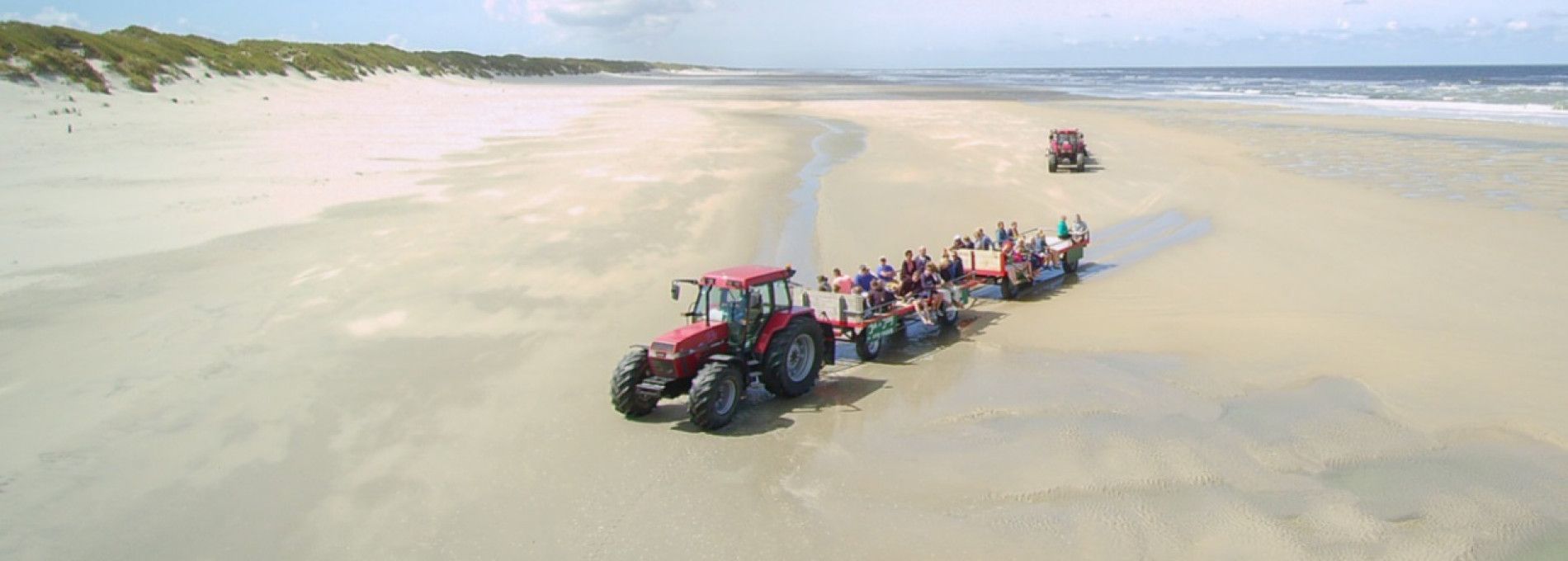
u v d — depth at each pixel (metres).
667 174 28.62
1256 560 7.21
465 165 30.55
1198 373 11.70
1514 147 34.09
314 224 20.55
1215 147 35.66
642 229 20.47
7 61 39.22
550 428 10.04
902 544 7.58
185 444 9.61
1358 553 7.29
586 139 39.50
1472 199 23.48
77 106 38.88
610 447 9.55
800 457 9.31
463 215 21.72
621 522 7.98
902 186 26.53
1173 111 58.06
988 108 63.12
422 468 9.05
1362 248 18.58
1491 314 14.05
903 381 11.75
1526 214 21.45
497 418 10.30
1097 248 19.48
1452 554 7.27
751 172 29.50
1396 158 31.66
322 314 14.22
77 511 8.22
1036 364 12.29
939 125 47.66
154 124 38.03
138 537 7.78
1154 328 13.81
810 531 7.80
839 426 10.19
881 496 8.42
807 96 89.81
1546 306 14.44
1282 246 18.92
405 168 29.48
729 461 9.22
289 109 49.28
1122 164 30.95
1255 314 14.36
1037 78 184.88
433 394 11.04
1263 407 10.49
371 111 53.50
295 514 8.16
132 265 16.95
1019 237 17.39
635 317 14.18
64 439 9.72
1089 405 10.64
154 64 48.44
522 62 164.25
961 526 7.85
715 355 10.57
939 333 13.97
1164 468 8.88
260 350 12.59
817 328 11.52
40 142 31.23
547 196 24.45
